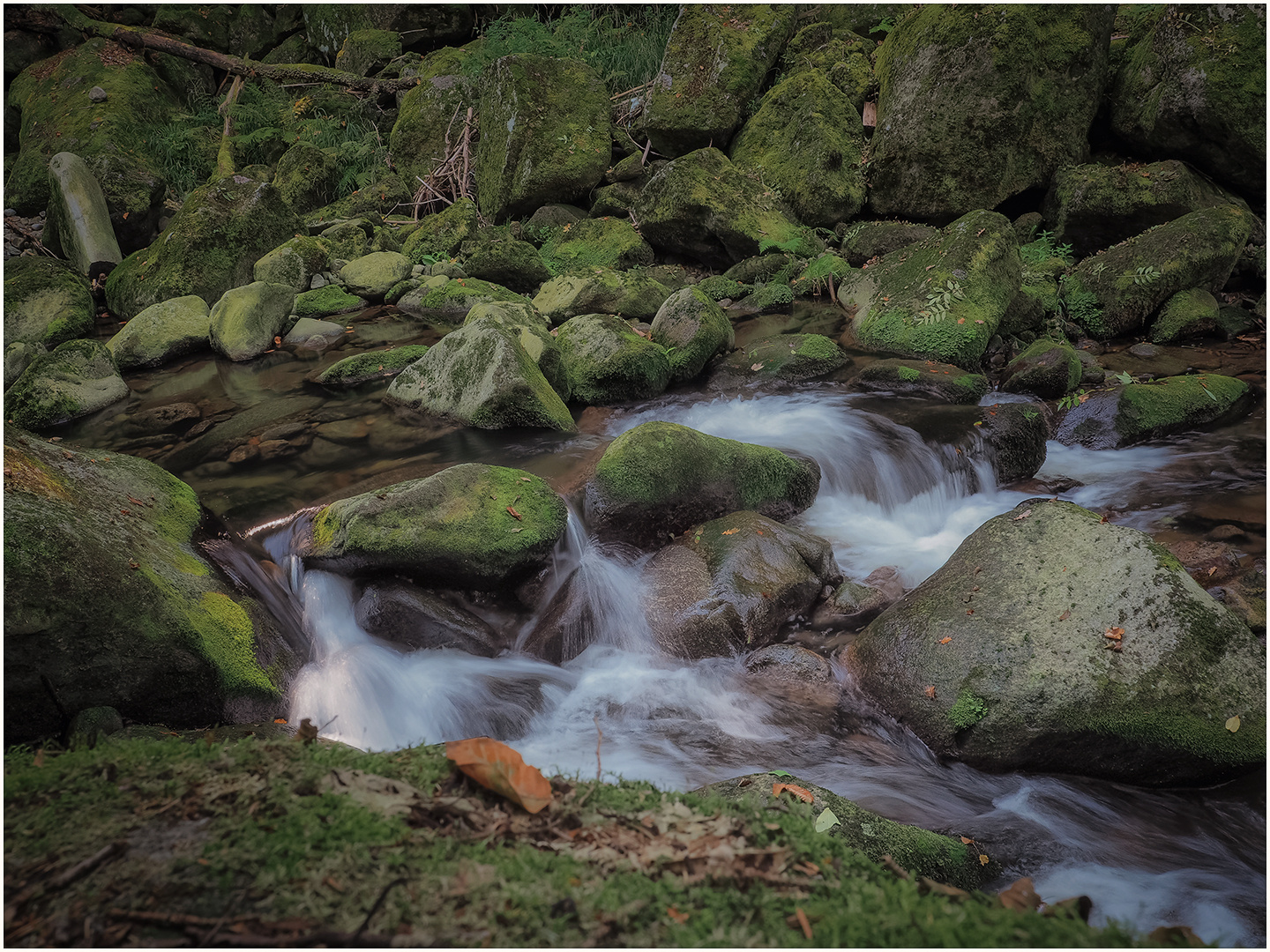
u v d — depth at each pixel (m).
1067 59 8.99
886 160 9.50
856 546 5.11
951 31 8.96
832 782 3.34
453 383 6.05
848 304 8.21
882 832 2.56
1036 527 3.85
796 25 11.23
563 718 3.79
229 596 3.75
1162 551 3.52
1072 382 6.51
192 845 1.78
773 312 8.34
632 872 1.78
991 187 9.12
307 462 5.49
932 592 3.85
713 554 4.45
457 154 11.46
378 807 1.92
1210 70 8.47
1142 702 3.19
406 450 5.59
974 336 6.93
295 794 1.96
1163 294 7.54
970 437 5.68
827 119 9.83
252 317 7.78
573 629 4.23
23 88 12.82
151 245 9.37
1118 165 9.41
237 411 6.43
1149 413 6.00
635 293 8.16
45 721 2.93
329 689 3.72
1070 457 5.97
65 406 6.39
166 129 12.31
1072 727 3.22
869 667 3.80
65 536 3.07
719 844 1.89
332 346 7.87
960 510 5.45
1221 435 6.02
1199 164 9.05
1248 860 2.92
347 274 9.38
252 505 4.91
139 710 3.12
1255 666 3.28
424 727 3.71
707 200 9.11
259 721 3.40
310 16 14.32
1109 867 2.89
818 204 9.65
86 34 13.40
